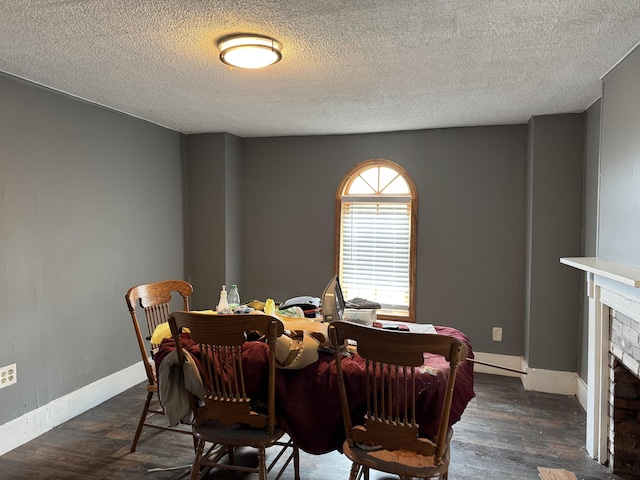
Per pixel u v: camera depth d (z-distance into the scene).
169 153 4.23
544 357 3.62
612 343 2.47
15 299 2.76
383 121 3.84
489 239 4.02
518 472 2.48
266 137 4.62
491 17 1.87
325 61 2.40
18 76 2.71
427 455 1.71
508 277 3.99
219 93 3.04
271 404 1.92
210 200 4.44
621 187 2.33
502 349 4.04
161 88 2.93
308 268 4.57
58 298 3.06
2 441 2.66
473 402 3.42
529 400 3.45
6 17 1.87
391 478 2.47
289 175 4.59
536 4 1.76
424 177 4.17
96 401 3.38
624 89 2.30
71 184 3.16
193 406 2.04
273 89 2.92
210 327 1.85
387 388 1.84
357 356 2.09
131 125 3.73
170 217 4.26
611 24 1.94
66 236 3.12
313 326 2.20
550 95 3.02
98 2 1.74
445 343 1.61
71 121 3.14
